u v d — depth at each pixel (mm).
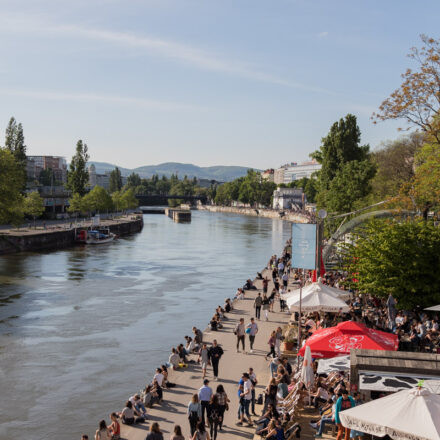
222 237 145250
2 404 28406
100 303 54312
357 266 34031
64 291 60344
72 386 31141
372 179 80375
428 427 10391
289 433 17203
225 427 20906
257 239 139250
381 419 10883
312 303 25078
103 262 86562
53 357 36469
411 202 36281
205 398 19672
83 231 116062
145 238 139875
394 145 74688
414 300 31125
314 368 23125
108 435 19578
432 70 32781
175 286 65250
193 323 46469
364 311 35031
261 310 44250
